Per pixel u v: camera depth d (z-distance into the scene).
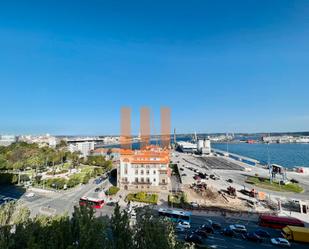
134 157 103.06
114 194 93.25
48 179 118.12
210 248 49.06
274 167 126.81
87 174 127.94
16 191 102.62
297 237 54.50
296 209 79.38
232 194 96.88
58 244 17.66
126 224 21.30
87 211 21.03
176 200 86.50
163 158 102.62
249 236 54.72
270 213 74.38
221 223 66.06
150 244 19.25
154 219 22.17
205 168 164.12
